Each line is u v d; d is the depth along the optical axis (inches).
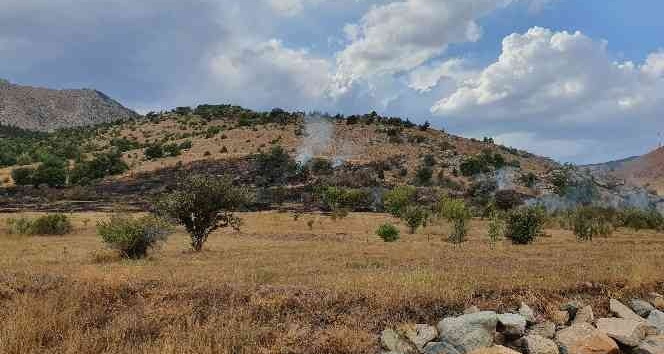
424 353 315.3
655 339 356.8
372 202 3120.1
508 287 404.2
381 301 358.9
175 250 895.7
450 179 4188.0
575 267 517.3
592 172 4175.7
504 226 1152.8
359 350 310.5
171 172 4333.2
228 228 1692.9
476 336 324.8
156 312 346.3
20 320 315.6
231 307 345.7
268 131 5821.9
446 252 730.2
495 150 5497.1
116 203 3280.0
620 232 1502.2
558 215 2180.1
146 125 7819.9
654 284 467.8
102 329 324.8
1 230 1524.4
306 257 661.3
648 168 3998.5
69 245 1015.0
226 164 4466.0
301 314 345.7
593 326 381.1
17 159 5792.3
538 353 328.5
